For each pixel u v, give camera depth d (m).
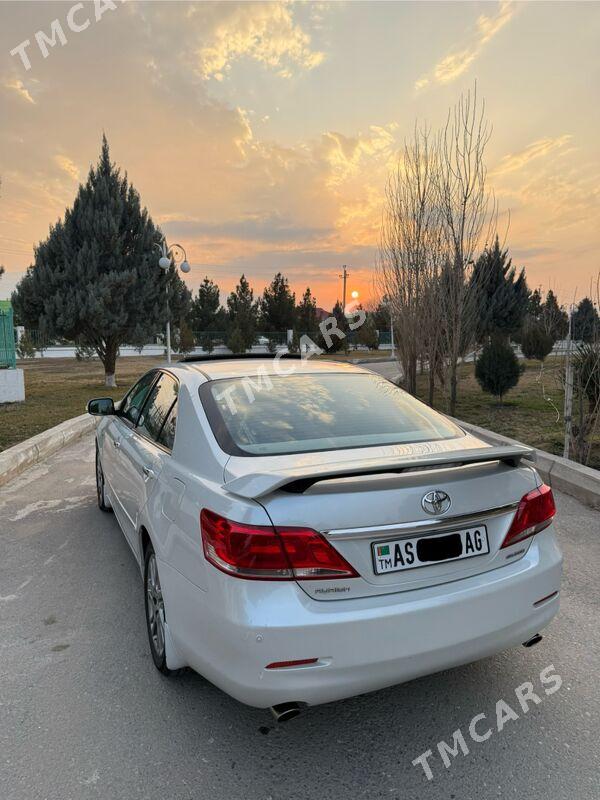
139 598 3.43
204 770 2.07
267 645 1.85
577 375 7.01
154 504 2.64
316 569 1.90
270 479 1.95
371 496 2.00
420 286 12.46
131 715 2.37
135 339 17.81
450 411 11.27
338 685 1.90
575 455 6.76
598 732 2.26
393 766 2.09
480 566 2.18
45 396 14.99
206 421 2.59
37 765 2.08
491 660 2.77
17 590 3.53
